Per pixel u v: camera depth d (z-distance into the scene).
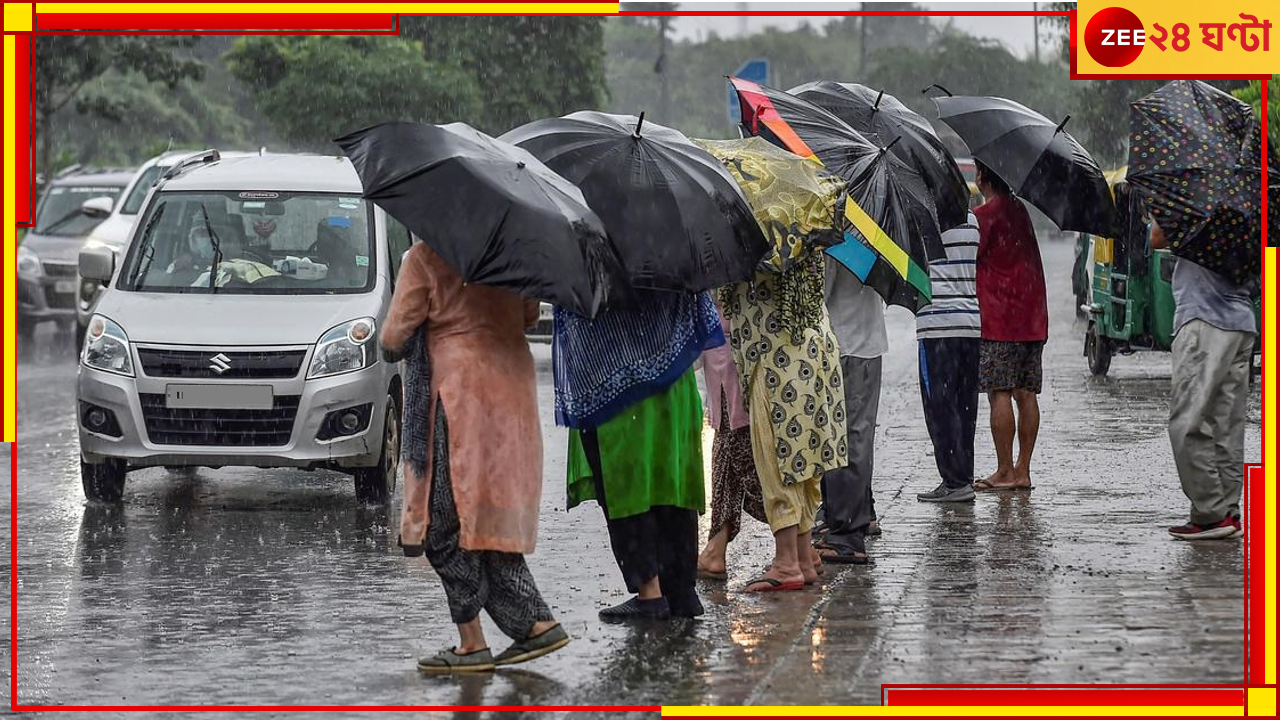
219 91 78.62
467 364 6.64
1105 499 10.45
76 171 26.83
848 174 8.16
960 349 10.25
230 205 12.14
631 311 7.20
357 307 11.39
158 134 71.00
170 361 11.01
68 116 68.50
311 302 11.44
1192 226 8.47
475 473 6.61
